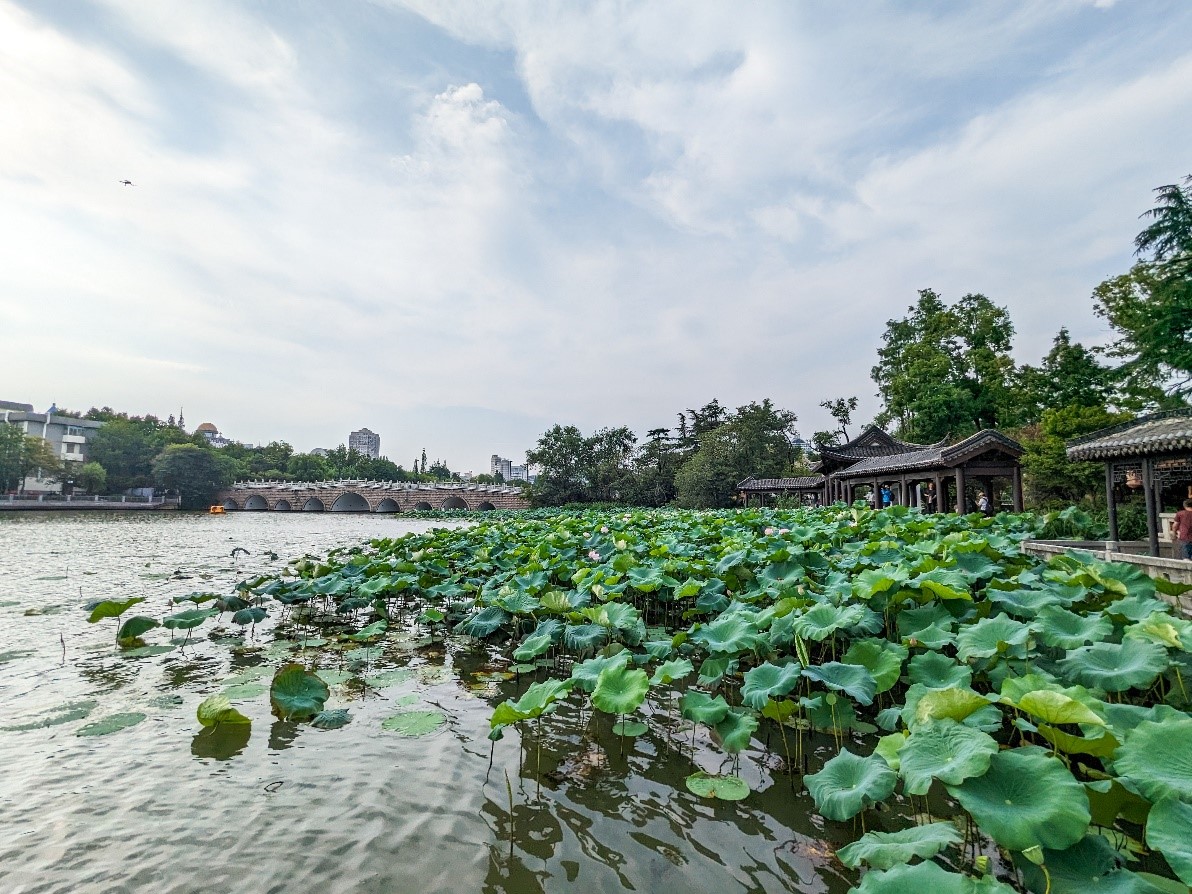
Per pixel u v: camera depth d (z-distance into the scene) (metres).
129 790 3.97
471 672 6.46
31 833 3.48
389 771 4.22
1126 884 2.21
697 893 2.94
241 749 4.59
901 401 35.84
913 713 3.50
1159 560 7.51
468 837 3.43
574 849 3.31
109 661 6.90
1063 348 29.69
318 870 3.14
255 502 82.25
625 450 60.19
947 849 3.15
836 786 3.14
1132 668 3.59
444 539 14.58
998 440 16.17
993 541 8.48
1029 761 2.65
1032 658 4.46
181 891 2.98
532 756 4.44
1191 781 2.40
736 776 4.05
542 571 8.95
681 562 8.28
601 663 4.79
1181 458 9.98
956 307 35.38
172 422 106.44
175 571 14.67
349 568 9.93
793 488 36.16
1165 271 17.64
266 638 7.99
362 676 6.32
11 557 18.41
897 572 5.89
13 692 5.85
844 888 2.93
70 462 69.50
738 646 4.93
